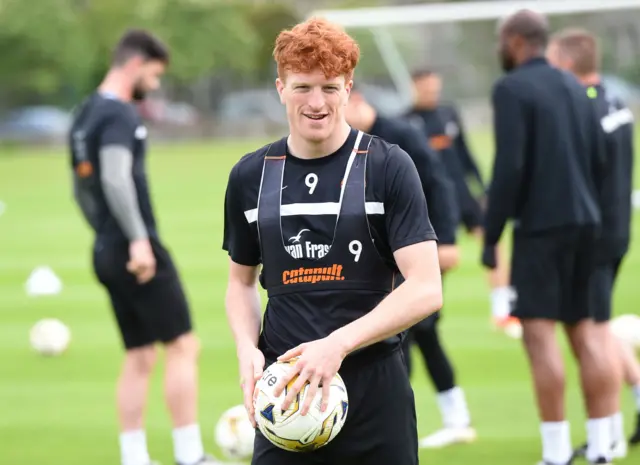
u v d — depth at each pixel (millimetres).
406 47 67625
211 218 53500
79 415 20219
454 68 68875
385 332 9492
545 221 14984
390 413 10172
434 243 9805
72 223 53969
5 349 26125
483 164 68812
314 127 9648
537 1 57188
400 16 58156
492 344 24984
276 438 9719
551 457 15430
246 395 10008
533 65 15266
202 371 23391
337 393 9758
